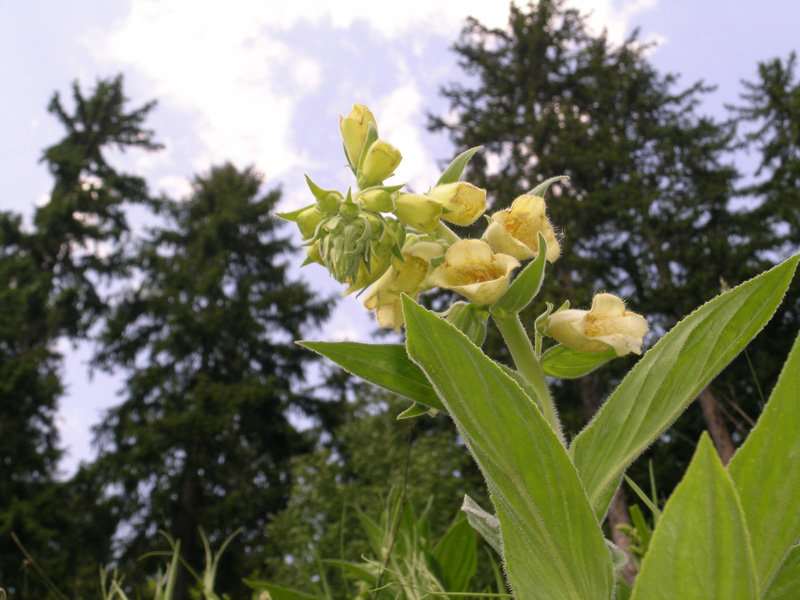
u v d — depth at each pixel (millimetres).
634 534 2402
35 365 24234
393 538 2486
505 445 1341
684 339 1515
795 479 1266
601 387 16750
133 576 18562
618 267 21234
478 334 1805
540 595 1405
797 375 1278
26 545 19047
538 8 28297
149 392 25547
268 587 2609
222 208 31484
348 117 2166
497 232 1896
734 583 1021
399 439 16484
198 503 22922
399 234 1931
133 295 29438
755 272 18016
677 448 13203
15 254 29766
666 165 25969
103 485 22219
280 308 29016
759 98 29141
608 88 27047
